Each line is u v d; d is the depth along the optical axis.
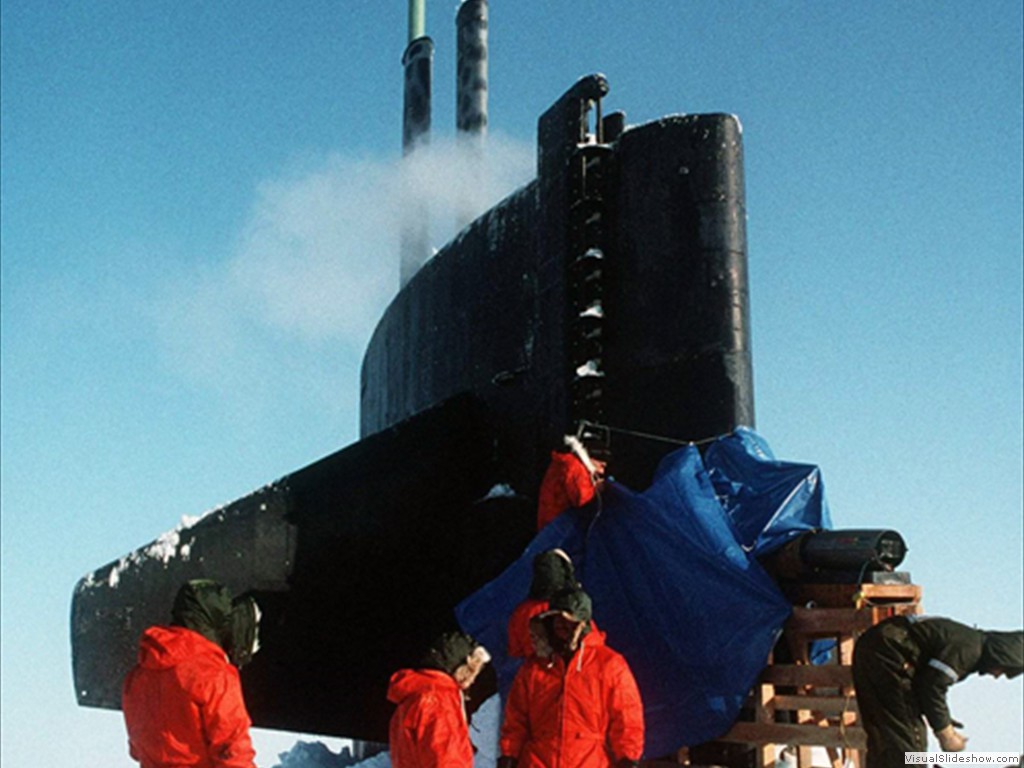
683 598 7.80
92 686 11.54
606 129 11.41
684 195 9.80
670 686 7.68
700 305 9.53
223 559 11.16
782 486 8.23
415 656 10.92
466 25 22.19
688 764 7.75
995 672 5.96
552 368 10.51
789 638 7.62
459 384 12.41
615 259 10.18
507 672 8.41
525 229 11.38
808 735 7.05
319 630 10.88
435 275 13.52
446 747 5.25
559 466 8.71
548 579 6.90
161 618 11.20
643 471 9.55
